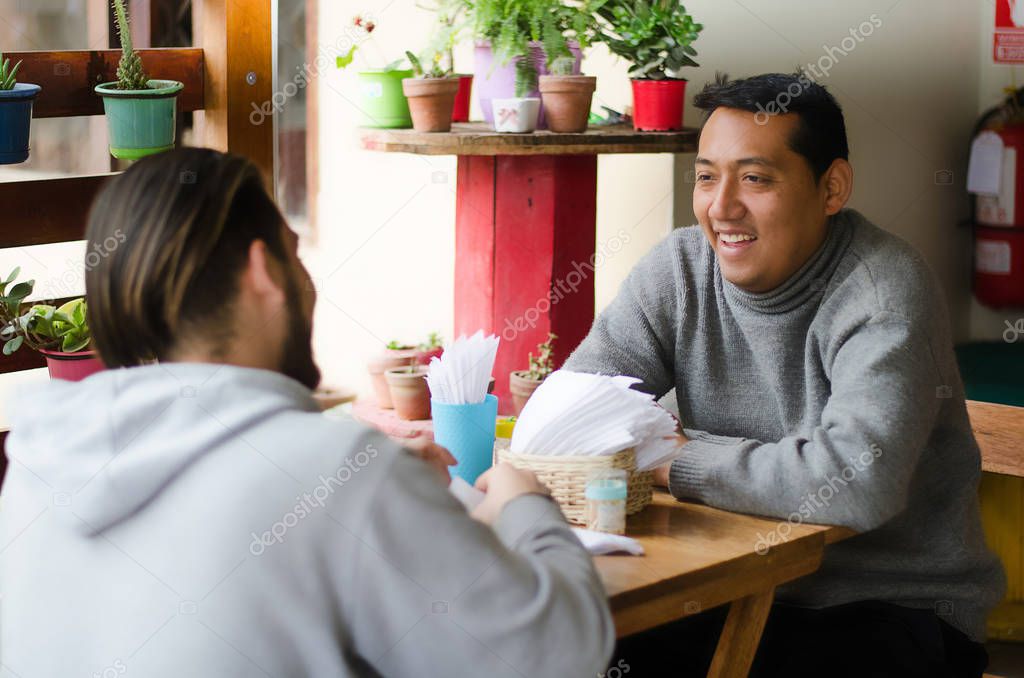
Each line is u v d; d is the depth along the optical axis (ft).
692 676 6.55
